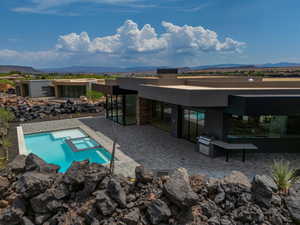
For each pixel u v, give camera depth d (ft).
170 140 54.34
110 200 23.08
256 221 21.42
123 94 69.92
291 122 43.62
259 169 36.60
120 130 65.00
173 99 43.50
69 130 68.95
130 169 36.91
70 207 24.16
